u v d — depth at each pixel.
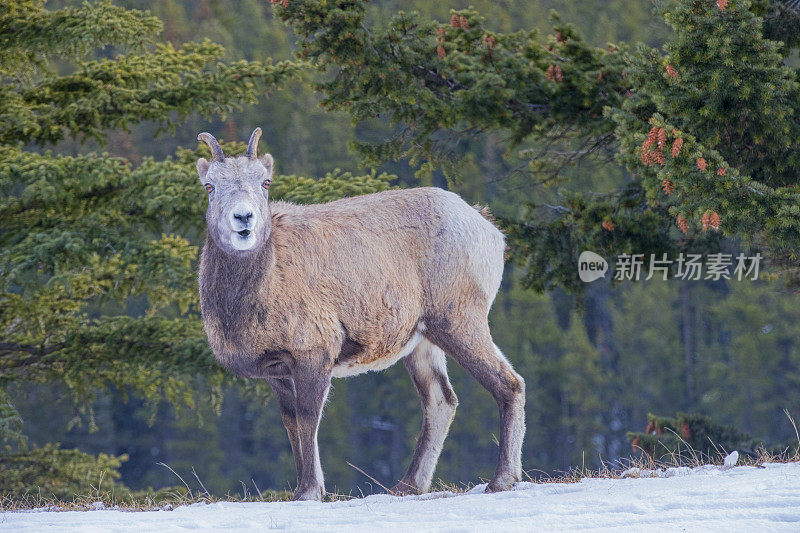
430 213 25.67
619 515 17.28
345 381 142.12
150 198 40.03
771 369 136.25
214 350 24.00
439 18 115.62
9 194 41.28
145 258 40.12
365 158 40.25
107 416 138.88
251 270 22.92
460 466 132.62
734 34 29.56
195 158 44.12
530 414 138.50
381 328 24.83
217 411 43.91
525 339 140.50
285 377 24.64
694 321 145.25
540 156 43.12
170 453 145.12
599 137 40.38
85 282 43.16
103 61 46.94
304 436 23.78
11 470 44.53
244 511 21.72
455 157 40.78
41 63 47.38
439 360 27.06
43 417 132.38
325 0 35.94
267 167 23.03
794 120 31.19
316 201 40.62
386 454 149.88
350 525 18.41
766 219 28.31
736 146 32.50
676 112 30.52
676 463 26.91
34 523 20.61
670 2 35.41
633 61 32.19
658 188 31.55
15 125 44.47
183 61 46.94
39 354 44.94
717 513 16.75
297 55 37.53
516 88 38.38
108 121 45.50
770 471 21.47
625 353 143.75
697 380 140.62
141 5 137.25
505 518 18.12
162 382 44.12
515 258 38.97
